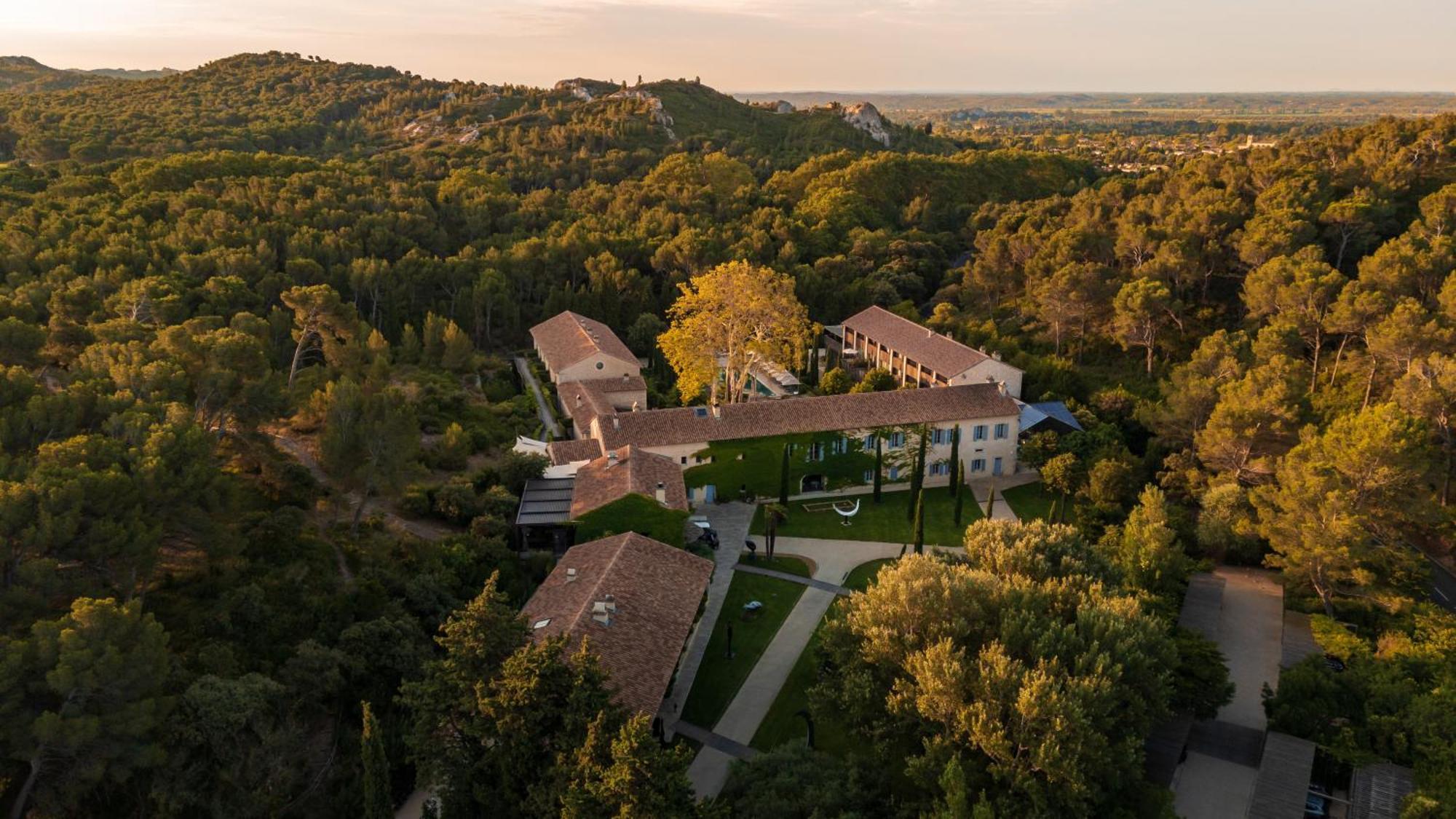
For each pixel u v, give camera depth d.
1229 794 47.66
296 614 49.66
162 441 46.25
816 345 125.50
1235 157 137.75
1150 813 41.03
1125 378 105.38
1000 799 37.72
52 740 33.00
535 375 115.31
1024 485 91.69
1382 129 132.75
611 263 136.62
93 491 41.41
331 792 41.91
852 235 164.62
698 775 47.72
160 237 110.50
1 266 92.69
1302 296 89.94
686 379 94.50
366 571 54.78
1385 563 62.50
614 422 84.44
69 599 41.34
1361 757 46.09
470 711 36.41
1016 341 116.38
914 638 45.91
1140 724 43.00
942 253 162.12
